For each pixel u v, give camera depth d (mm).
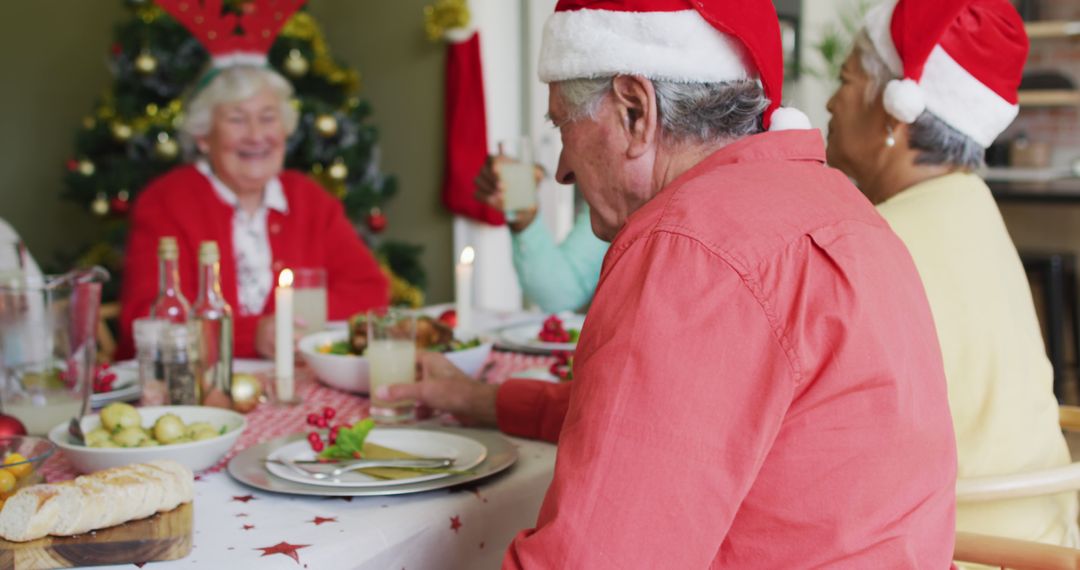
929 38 1287
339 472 1048
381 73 4699
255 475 1054
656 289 713
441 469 1065
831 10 4285
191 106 2525
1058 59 5059
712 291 708
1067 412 1459
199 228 2463
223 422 1202
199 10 2547
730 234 728
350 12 4762
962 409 1226
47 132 4477
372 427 1141
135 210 2514
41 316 1250
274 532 910
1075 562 1008
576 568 682
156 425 1127
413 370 1368
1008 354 1230
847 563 734
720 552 755
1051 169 5062
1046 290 4199
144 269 2400
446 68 4367
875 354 735
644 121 842
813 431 723
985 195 1321
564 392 1240
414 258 4473
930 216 1271
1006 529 1246
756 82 843
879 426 737
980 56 1291
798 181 799
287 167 4285
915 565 760
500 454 1122
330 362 1524
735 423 696
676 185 802
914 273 827
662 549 681
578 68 854
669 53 823
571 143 893
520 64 4426
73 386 1274
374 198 4305
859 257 758
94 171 3932
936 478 793
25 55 4391
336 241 2658
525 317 2217
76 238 4574
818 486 728
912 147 1343
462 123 4309
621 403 695
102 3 4605
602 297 743
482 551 1022
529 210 2076
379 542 909
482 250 4441
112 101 3980
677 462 681
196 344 1383
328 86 4355
